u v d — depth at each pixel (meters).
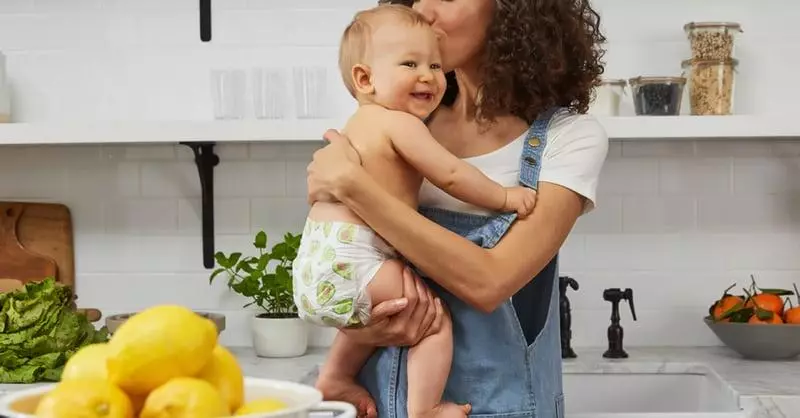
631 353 2.54
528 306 1.59
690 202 2.62
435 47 1.46
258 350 2.53
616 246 2.63
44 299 2.21
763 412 1.99
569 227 1.47
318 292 1.41
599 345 2.63
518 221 1.44
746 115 2.33
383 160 1.43
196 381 0.78
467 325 1.48
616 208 2.62
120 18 2.67
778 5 2.58
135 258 2.70
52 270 2.67
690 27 2.43
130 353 0.78
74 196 2.70
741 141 2.60
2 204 2.67
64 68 2.68
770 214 2.61
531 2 1.50
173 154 2.69
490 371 1.47
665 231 2.62
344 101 2.64
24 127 2.38
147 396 0.79
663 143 2.61
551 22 1.51
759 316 2.36
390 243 1.38
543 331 1.54
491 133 1.55
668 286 2.62
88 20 2.67
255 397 0.88
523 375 1.50
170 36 2.66
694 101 2.42
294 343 2.51
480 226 1.48
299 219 2.67
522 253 1.41
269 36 2.64
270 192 2.67
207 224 2.67
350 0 2.63
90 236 2.70
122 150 2.69
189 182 2.69
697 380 2.40
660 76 2.56
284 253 2.52
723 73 2.39
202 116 2.66
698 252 2.62
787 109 2.58
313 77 2.45
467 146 1.55
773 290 2.46
